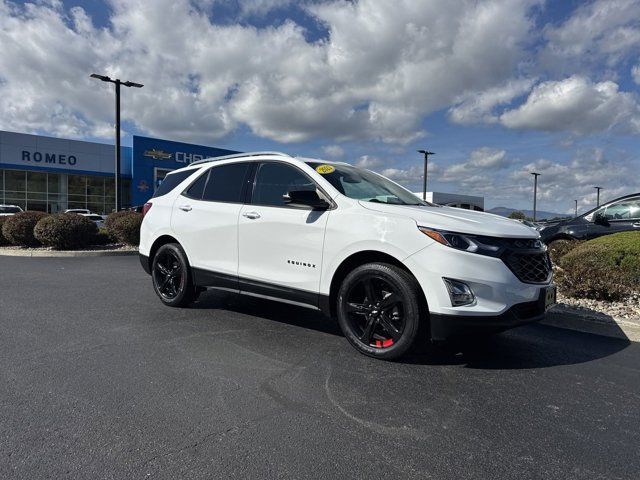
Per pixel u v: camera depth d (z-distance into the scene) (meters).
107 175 40.47
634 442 2.78
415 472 2.41
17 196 36.94
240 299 6.56
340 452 2.59
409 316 3.81
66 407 3.08
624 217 9.54
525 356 4.34
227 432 2.79
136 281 8.20
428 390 3.48
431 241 3.73
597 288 6.40
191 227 5.59
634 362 4.24
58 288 7.45
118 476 2.33
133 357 4.08
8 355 4.09
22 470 2.37
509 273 3.70
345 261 4.26
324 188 4.51
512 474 2.42
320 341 4.62
